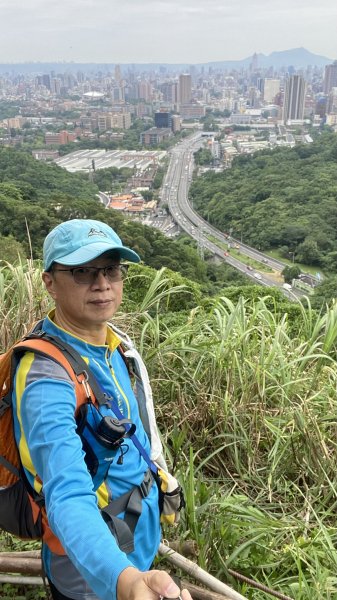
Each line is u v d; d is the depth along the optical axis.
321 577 2.16
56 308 1.55
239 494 2.91
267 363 3.35
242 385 3.23
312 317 4.09
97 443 1.44
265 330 3.91
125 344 1.80
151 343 3.72
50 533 1.50
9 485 1.54
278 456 2.97
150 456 1.75
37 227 29.41
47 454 1.27
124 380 1.68
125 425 1.46
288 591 2.23
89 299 1.48
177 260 34.25
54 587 1.59
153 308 5.49
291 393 3.33
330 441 3.06
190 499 2.31
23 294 3.78
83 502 1.22
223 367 3.33
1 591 2.20
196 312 4.44
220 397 3.23
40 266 4.38
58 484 1.23
